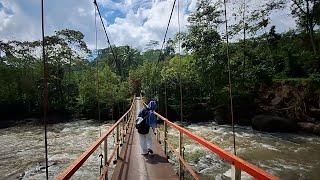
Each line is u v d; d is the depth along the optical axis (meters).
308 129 23.19
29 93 44.59
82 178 12.88
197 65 32.69
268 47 36.19
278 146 18.38
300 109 25.45
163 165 7.36
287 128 23.50
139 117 8.42
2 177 14.16
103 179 4.66
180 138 5.91
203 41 32.53
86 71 46.19
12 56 46.09
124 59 72.19
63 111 44.03
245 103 28.94
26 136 26.47
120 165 7.39
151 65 44.94
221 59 31.41
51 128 31.59
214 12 33.50
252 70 30.86
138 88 46.72
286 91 27.72
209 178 11.77
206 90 33.44
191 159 14.13
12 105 43.94
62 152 18.86
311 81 26.08
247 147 18.09
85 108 41.22
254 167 2.49
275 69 33.31
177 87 34.50
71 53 48.75
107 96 39.59
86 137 24.45
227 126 27.58
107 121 37.59
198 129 26.08
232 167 2.98
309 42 36.91
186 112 32.56
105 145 5.38
